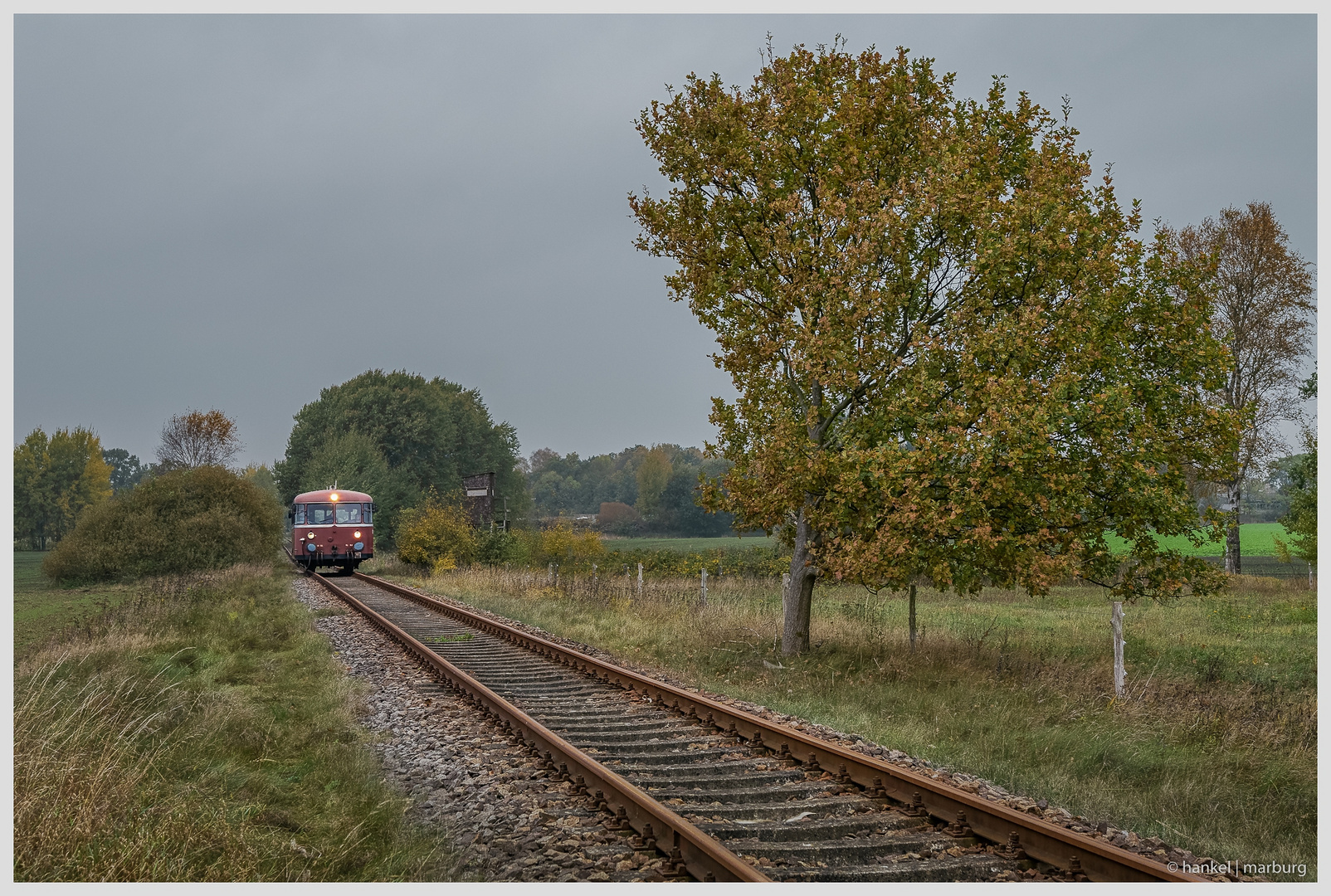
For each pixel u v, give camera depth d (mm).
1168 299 12250
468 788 6887
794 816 6152
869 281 12656
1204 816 6746
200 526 35312
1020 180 13375
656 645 14875
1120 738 8773
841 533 13188
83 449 85188
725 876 4867
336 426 72062
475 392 91312
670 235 14383
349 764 7652
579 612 20125
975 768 7652
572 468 181875
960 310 12398
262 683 11797
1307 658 13875
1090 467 11773
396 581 33594
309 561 34719
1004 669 12258
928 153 13117
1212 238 33656
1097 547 12211
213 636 15094
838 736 8523
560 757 7340
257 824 6336
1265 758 8281
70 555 33094
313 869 5543
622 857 5379
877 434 12836
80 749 6930
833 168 13516
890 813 6230
